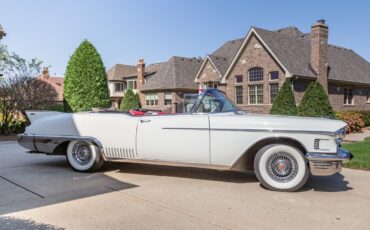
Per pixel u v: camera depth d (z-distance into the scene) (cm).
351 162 659
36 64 1889
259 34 2059
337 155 452
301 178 461
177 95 3173
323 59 2058
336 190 477
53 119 626
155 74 3572
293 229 331
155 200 424
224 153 496
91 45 2027
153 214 373
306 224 344
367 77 2502
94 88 1998
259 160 477
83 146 595
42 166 656
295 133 462
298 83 1967
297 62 2027
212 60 2614
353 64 2550
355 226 339
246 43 2156
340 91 2258
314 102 1612
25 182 518
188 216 367
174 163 527
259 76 2105
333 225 342
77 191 466
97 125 580
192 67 3438
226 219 358
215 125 498
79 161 600
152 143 534
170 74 3278
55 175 570
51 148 619
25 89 1587
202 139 505
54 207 395
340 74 2255
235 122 491
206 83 2672
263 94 2077
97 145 574
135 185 500
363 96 2488
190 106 559
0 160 731
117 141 560
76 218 359
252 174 577
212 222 349
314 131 458
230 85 2283
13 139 1373
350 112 1880
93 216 365
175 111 603
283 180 470
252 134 481
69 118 609
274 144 473
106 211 382
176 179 539
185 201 421
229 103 555
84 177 553
